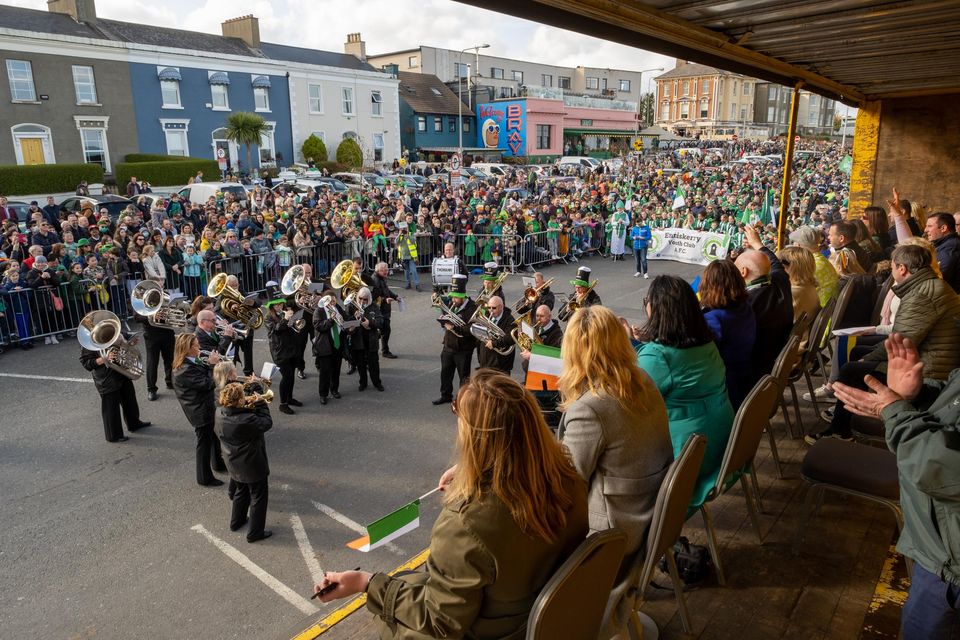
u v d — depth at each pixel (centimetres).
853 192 917
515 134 4959
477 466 167
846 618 286
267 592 465
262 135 3628
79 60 2909
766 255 407
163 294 841
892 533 351
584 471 230
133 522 560
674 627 285
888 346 205
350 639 341
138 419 753
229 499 600
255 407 521
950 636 192
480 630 173
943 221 544
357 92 4047
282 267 1434
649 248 1820
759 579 315
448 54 6222
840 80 729
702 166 4044
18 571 491
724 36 443
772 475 424
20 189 2525
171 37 3384
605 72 7662
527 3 303
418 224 1689
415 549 516
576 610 174
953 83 745
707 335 292
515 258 1731
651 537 227
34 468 658
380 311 955
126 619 438
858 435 441
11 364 991
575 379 240
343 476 635
